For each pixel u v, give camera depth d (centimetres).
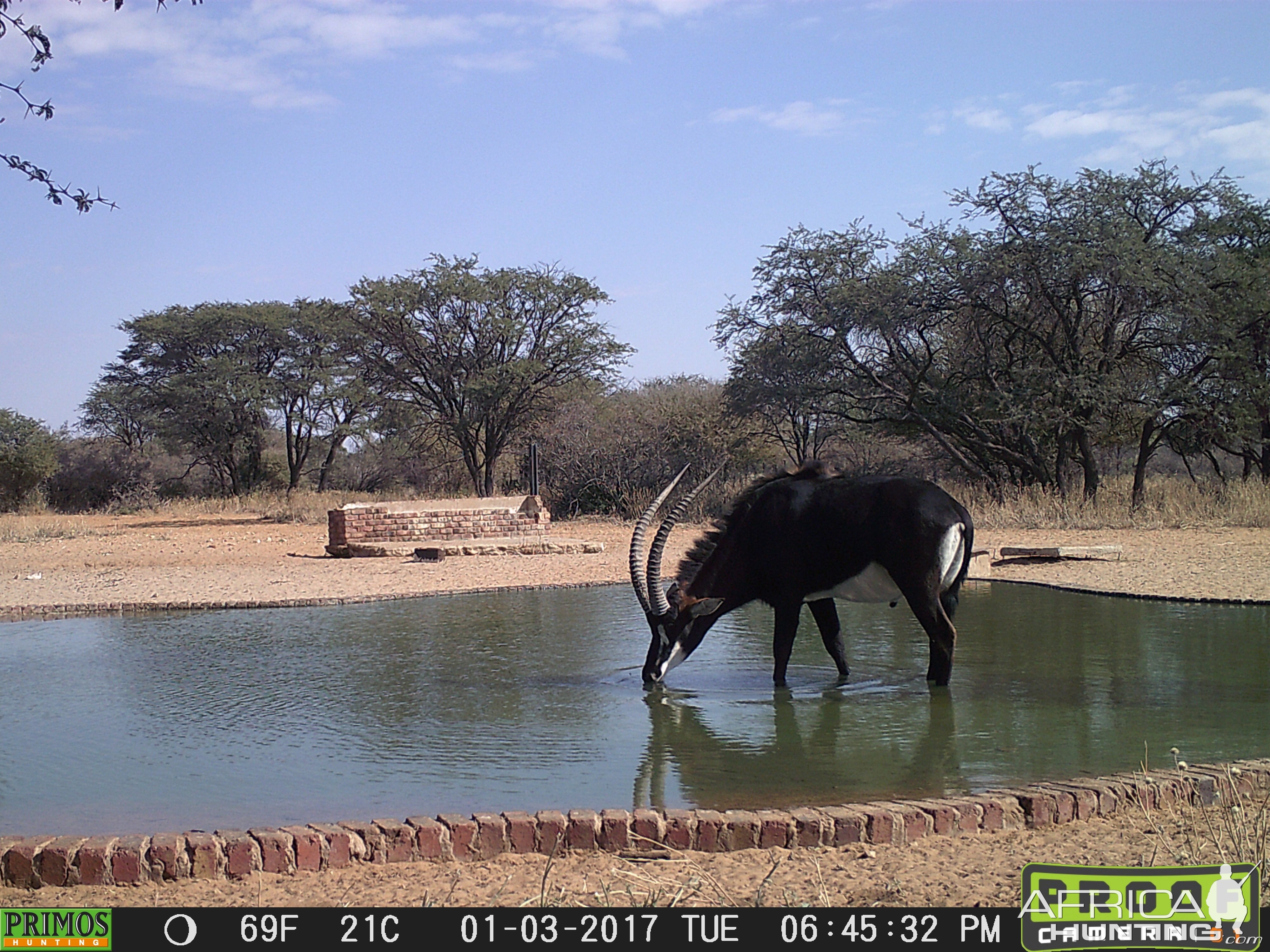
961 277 2462
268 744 678
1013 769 605
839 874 454
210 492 4438
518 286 3462
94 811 551
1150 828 499
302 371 4119
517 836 487
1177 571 1460
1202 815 516
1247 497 2145
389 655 988
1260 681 820
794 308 2756
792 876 451
